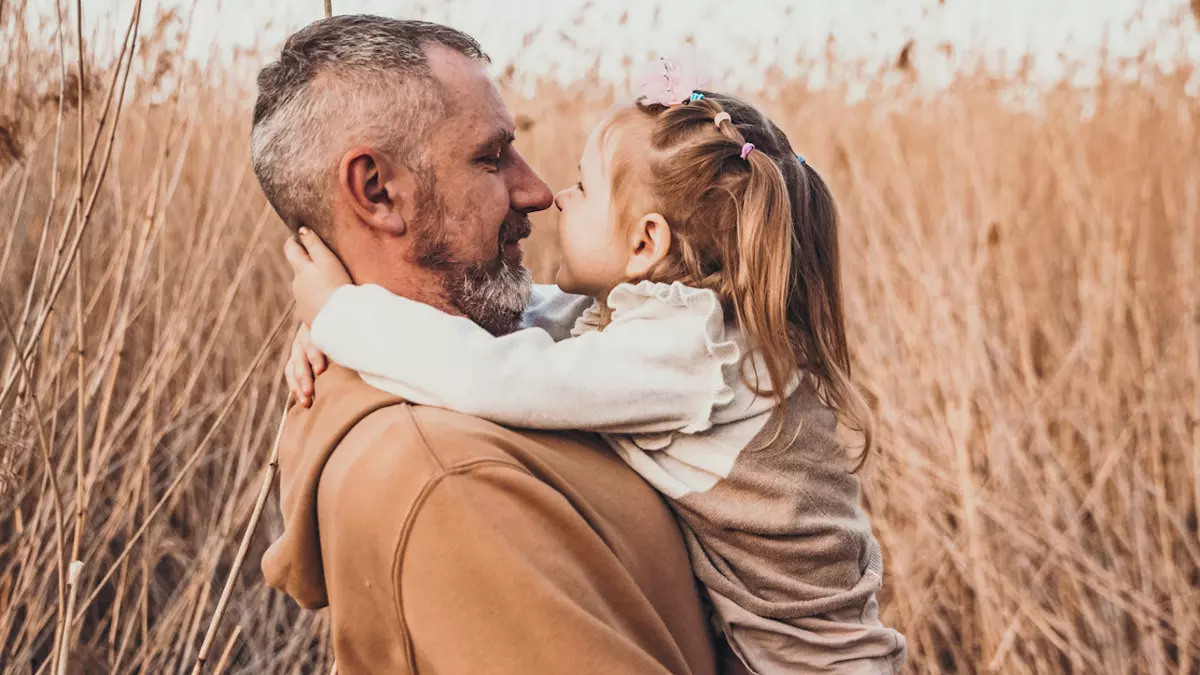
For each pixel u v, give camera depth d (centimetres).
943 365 251
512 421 85
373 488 79
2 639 175
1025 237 306
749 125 108
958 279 264
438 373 86
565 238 111
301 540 88
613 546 84
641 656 77
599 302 112
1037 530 251
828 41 297
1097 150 303
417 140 96
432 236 97
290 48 99
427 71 96
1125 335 273
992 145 297
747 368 97
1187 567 249
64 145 221
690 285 102
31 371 136
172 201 244
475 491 76
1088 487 270
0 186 185
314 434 91
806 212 109
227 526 207
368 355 89
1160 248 311
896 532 253
